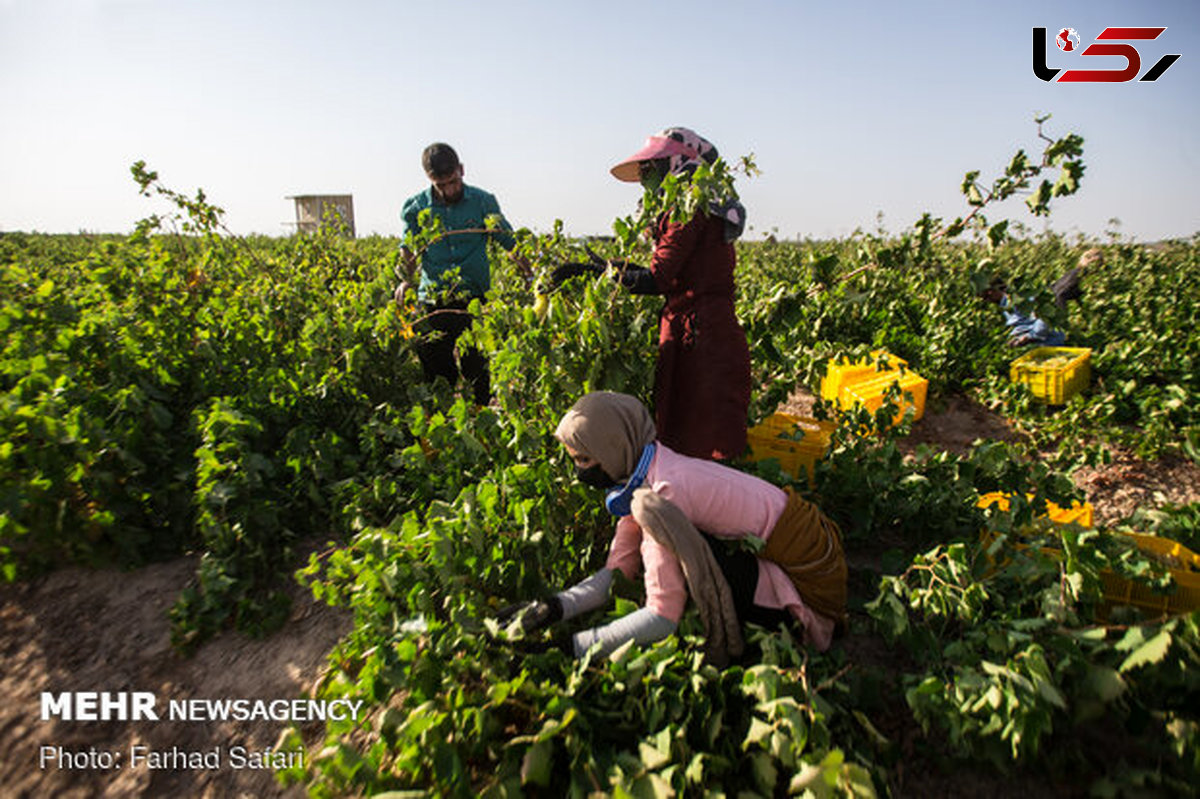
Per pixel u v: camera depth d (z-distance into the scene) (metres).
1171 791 2.00
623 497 2.41
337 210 8.39
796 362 4.10
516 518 2.73
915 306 7.14
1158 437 4.97
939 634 2.65
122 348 3.92
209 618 2.99
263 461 3.48
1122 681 2.08
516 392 3.19
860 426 3.83
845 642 2.75
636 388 3.48
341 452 4.12
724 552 2.40
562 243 3.92
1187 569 2.81
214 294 5.18
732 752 2.06
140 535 3.36
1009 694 2.02
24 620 3.04
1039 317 3.08
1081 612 2.60
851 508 3.48
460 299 4.70
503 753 2.13
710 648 2.29
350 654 2.42
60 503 3.23
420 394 4.46
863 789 1.75
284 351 4.84
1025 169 2.76
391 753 2.22
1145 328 7.25
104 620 3.05
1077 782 2.17
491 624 2.26
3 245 13.80
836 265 3.25
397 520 2.86
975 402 6.16
